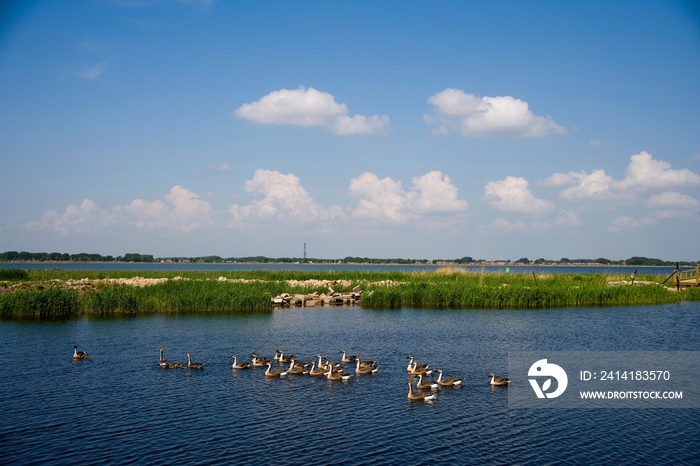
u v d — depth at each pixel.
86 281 80.56
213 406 29.03
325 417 27.64
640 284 89.94
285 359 38.88
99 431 25.39
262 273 101.38
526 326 53.75
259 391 31.80
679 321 57.88
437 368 37.47
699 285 93.62
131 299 59.53
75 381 33.16
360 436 25.23
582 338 47.84
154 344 43.66
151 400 29.86
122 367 36.56
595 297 73.12
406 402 30.14
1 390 31.23
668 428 27.02
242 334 48.34
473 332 50.34
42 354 39.81
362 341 46.00
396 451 23.67
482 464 22.59
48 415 27.33
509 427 26.77
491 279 88.25
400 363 38.69
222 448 23.69
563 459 23.27
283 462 22.41
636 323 56.28
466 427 26.66
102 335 46.84
